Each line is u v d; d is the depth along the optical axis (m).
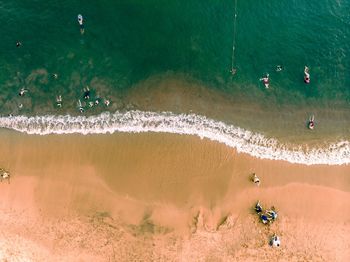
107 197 40.62
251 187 41.78
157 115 45.53
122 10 49.84
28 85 46.28
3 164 41.72
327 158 43.97
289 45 49.34
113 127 44.47
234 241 39.31
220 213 40.41
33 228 39.12
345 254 39.50
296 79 48.09
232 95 47.12
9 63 47.09
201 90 47.09
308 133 45.53
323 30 49.84
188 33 49.34
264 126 45.72
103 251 38.47
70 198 40.44
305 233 40.06
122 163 42.31
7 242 38.53
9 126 44.00
